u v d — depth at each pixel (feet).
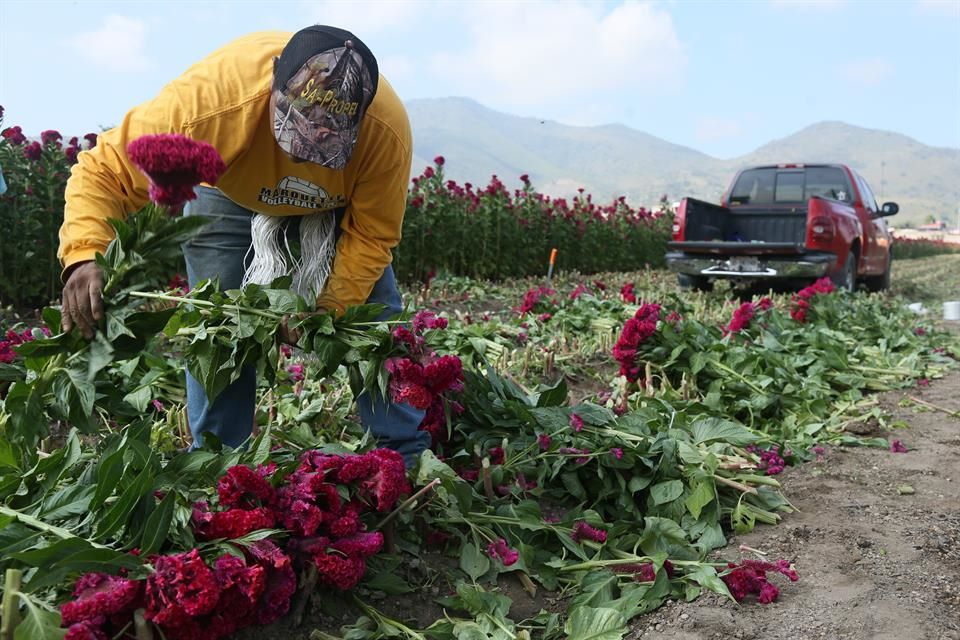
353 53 6.99
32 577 5.44
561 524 9.27
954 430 15.26
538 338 20.17
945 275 66.13
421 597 8.08
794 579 8.63
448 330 16.71
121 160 7.40
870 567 8.98
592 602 7.95
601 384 17.31
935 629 7.59
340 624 7.37
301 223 8.88
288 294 7.75
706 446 11.28
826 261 33.14
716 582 8.14
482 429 10.86
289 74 6.90
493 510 9.21
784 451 13.10
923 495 11.51
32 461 6.79
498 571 8.48
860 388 18.69
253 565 6.26
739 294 37.52
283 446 10.06
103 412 11.27
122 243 6.43
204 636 5.91
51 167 21.02
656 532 9.03
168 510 6.05
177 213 6.38
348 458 7.30
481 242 36.86
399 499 8.41
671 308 24.71
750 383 14.97
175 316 7.48
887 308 30.35
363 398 9.38
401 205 8.79
